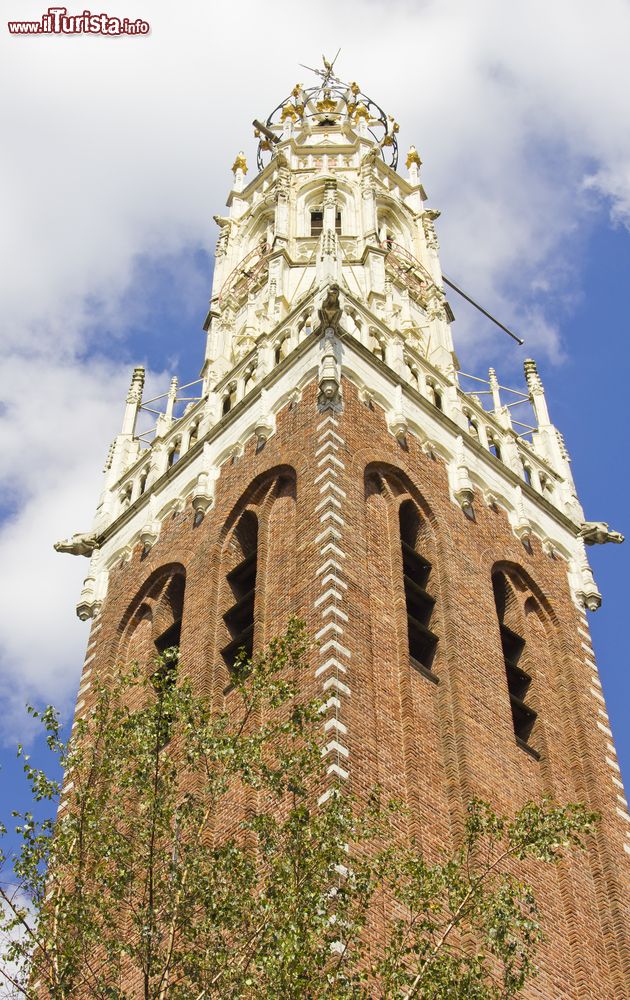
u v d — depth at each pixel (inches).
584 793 1715.1
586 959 1499.8
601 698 1878.7
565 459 2278.5
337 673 1454.2
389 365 2033.7
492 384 2322.8
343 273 2314.2
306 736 1171.9
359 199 2551.7
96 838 1102.4
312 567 1617.9
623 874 1633.9
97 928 1070.4
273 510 1808.6
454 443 2012.8
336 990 1010.7
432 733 1556.3
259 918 1045.8
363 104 2982.3
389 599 1651.1
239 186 2824.8
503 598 1929.1
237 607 1718.8
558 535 2103.8
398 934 1091.9
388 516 1786.4
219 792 1123.3
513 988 1085.8
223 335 2375.7
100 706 1186.0
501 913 1102.4
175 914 1057.5
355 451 1797.5
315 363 1921.8
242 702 1587.1
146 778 1123.3
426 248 2618.1
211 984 1018.7
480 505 1979.6
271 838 1088.8
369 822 1278.3
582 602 2033.7
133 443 2358.5
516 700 1738.4
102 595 2075.5
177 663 1747.0
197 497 1948.8
